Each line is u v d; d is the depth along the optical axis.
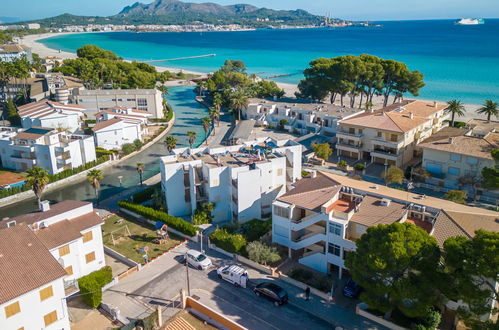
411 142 90.44
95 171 74.38
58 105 123.38
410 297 36.94
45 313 39.78
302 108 119.44
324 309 44.34
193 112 154.62
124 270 53.50
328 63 135.75
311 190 54.66
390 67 124.00
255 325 42.03
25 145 90.81
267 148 70.94
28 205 79.62
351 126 93.69
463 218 44.56
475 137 77.25
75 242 49.06
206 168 64.50
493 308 36.25
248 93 147.00
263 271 51.81
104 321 43.94
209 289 48.53
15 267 39.66
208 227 64.06
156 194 71.25
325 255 50.00
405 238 38.03
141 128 120.25
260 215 65.31
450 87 180.75
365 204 50.09
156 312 40.50
